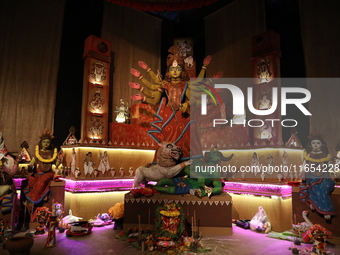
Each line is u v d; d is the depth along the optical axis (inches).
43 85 314.7
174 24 443.2
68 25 350.0
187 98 308.3
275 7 361.4
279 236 215.2
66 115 339.6
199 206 226.7
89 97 307.6
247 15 375.9
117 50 372.2
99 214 263.1
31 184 240.8
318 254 174.2
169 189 235.8
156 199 231.1
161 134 298.0
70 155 286.8
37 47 315.0
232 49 387.2
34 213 234.8
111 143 298.5
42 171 249.3
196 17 442.3
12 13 303.0
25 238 165.0
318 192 213.2
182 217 197.0
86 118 302.4
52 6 329.4
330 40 297.7
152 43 410.6
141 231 212.1
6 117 290.0
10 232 196.7
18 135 294.8
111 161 291.9
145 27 406.6
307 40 313.9
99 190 274.4
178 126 288.5
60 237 211.2
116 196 286.2
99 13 376.5
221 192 243.0
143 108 340.8
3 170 226.4
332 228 206.8
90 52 313.7
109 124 314.7
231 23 393.1
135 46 391.5
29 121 302.5
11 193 217.9
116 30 374.9
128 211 230.8
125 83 374.0
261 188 251.4
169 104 298.8
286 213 236.8
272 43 291.4
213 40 412.8
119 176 293.6
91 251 179.5
